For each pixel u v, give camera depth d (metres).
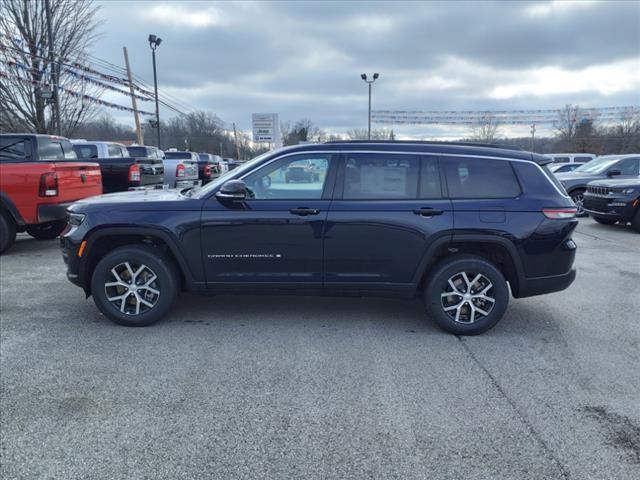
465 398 3.29
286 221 4.33
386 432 2.88
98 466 2.54
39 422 2.94
